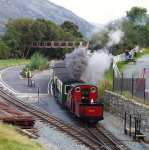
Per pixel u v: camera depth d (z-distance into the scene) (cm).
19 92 5341
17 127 2914
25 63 10431
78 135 3025
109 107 4153
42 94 5212
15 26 12794
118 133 3219
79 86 3672
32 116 3472
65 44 12012
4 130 2566
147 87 4056
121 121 3697
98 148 2673
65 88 4069
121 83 4028
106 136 3048
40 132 3023
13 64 9888
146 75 4616
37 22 12800
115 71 4734
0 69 8319
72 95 3731
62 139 2870
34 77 7012
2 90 5375
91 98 3691
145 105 3312
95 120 3488
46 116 3709
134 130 3200
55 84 4838
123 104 3744
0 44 11856
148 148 2781
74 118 3781
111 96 4088
